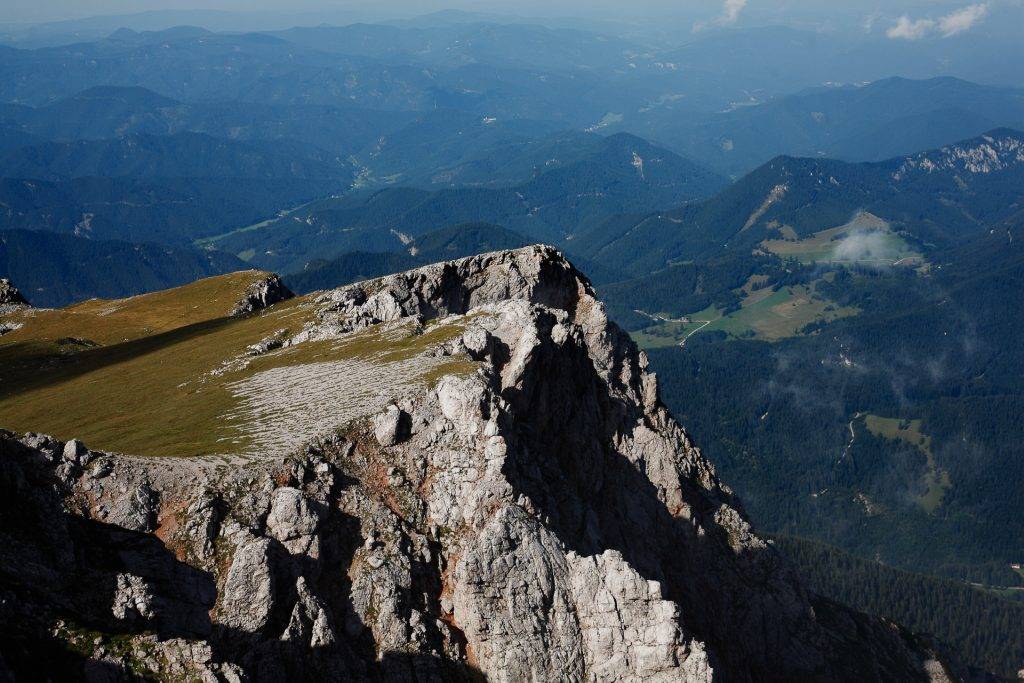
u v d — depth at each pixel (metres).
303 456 69.88
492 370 85.56
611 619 68.12
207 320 186.25
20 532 52.03
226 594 57.72
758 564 120.94
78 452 61.75
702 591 107.12
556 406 96.19
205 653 50.44
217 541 60.28
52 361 163.12
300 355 104.75
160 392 109.44
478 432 75.81
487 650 65.81
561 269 133.25
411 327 100.62
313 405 81.12
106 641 48.62
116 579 53.41
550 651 66.81
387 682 60.62
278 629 57.94
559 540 71.88
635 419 115.19
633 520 102.69
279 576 59.97
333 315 132.00
